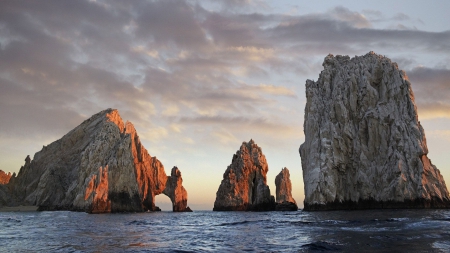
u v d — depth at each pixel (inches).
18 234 1979.6
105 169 4906.5
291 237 1606.8
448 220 1937.7
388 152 3622.0
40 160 6835.6
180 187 5876.0
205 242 1571.1
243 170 5492.1
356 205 3683.6
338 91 4018.2
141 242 1599.4
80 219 3430.1
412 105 3651.6
